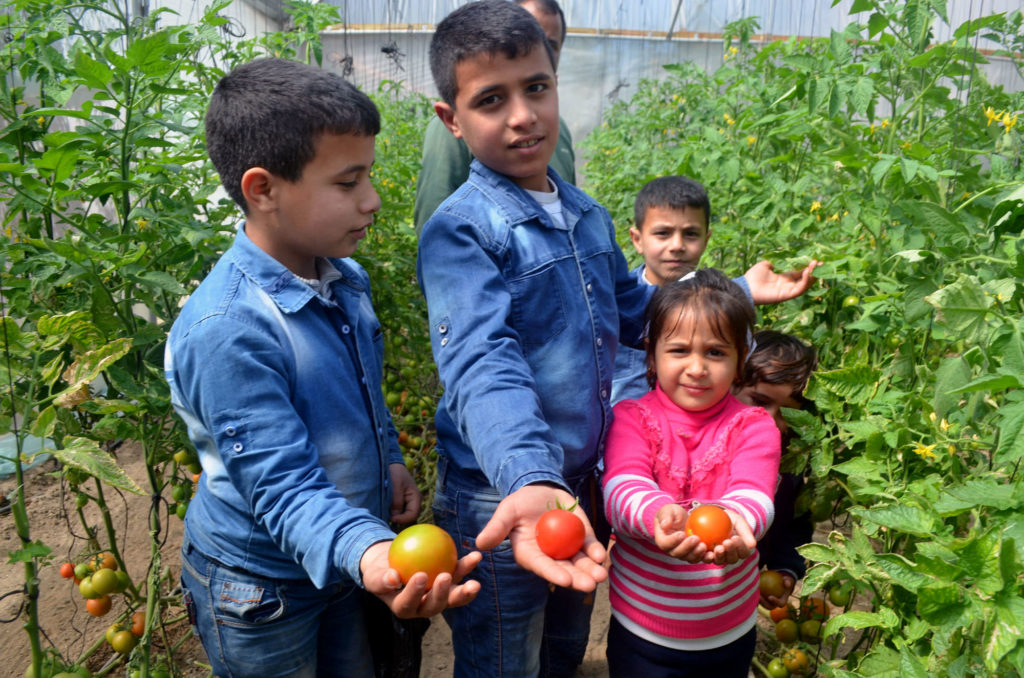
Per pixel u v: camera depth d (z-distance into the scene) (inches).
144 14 131.4
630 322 79.1
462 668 70.1
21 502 63.2
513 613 65.7
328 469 58.3
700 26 320.8
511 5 61.1
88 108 78.3
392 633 67.2
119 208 84.1
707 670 64.7
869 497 71.2
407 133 193.5
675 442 66.1
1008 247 59.6
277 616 57.9
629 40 324.2
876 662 55.4
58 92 82.1
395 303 123.5
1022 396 50.2
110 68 72.2
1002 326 53.0
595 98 328.8
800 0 282.5
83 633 94.1
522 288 63.0
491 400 54.0
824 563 61.7
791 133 98.0
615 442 66.9
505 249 62.2
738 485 62.4
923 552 46.8
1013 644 40.8
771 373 77.2
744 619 65.3
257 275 55.7
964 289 54.9
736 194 118.0
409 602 42.2
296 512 49.5
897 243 80.8
